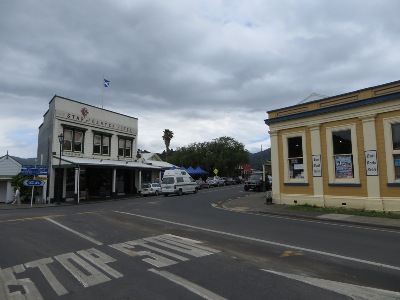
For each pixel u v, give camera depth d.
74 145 30.23
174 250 8.25
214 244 8.91
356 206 15.98
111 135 34.44
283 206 18.27
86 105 31.56
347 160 16.77
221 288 5.45
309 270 6.46
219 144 73.06
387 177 15.03
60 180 27.83
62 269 6.80
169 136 71.06
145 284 5.74
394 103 14.89
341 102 16.91
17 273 6.64
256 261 7.13
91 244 9.19
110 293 5.36
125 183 36.53
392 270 6.46
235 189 41.34
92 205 23.61
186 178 33.75
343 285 5.56
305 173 18.48
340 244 8.85
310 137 18.33
